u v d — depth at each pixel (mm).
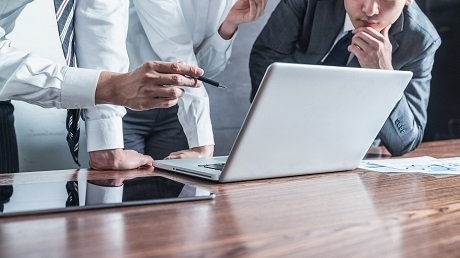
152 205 661
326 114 858
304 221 583
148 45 1567
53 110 1750
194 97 1445
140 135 1734
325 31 1870
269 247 480
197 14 1566
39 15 1644
